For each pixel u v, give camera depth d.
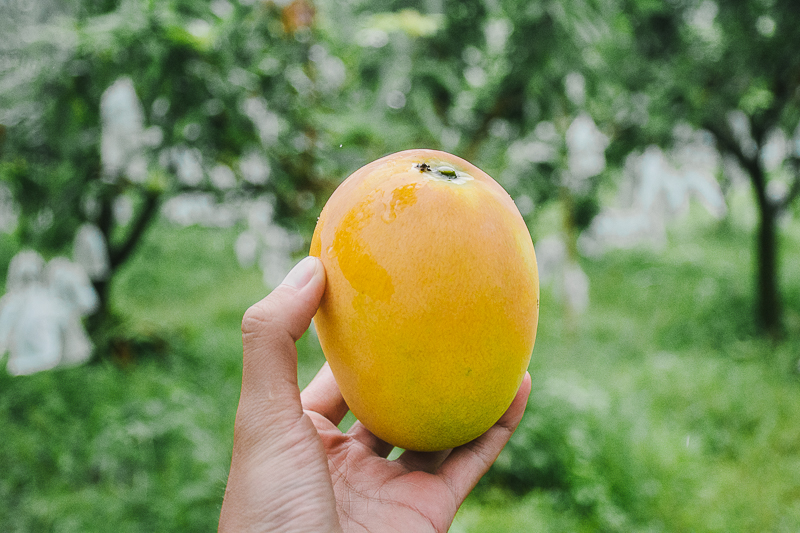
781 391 4.39
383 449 1.32
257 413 0.97
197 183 4.19
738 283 7.06
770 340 5.43
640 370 4.86
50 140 3.30
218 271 9.12
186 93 2.79
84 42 2.62
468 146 4.12
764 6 4.27
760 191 5.67
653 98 5.03
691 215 11.78
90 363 4.89
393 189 0.86
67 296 4.89
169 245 9.79
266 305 0.94
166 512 2.89
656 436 3.65
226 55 2.80
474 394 0.86
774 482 3.39
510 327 0.85
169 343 5.29
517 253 0.87
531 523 2.90
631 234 8.95
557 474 3.30
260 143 3.27
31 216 3.72
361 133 3.42
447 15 3.82
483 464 1.20
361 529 1.04
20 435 3.69
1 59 3.63
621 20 4.20
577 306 5.51
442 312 0.81
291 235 4.33
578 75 3.63
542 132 4.73
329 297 0.90
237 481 0.97
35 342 4.57
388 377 0.85
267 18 3.21
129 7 2.69
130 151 3.64
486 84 4.12
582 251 8.78
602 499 2.99
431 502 1.10
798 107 4.88
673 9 4.73
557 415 3.53
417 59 3.92
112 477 3.26
